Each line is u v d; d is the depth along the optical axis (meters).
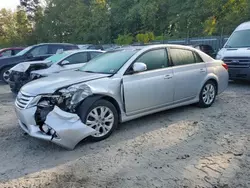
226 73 6.94
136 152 4.20
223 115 5.88
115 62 5.28
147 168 3.71
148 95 5.21
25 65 8.63
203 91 6.35
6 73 11.13
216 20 23.52
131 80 4.99
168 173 3.56
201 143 4.45
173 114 6.01
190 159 3.92
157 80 5.32
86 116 4.41
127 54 5.37
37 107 4.35
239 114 5.93
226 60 9.30
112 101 4.84
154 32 30.98
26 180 3.53
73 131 4.18
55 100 4.26
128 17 32.69
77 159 4.04
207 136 4.74
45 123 4.14
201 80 6.23
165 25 30.17
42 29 45.31
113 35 34.81
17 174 3.69
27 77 8.48
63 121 4.17
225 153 4.07
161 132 4.97
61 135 4.10
